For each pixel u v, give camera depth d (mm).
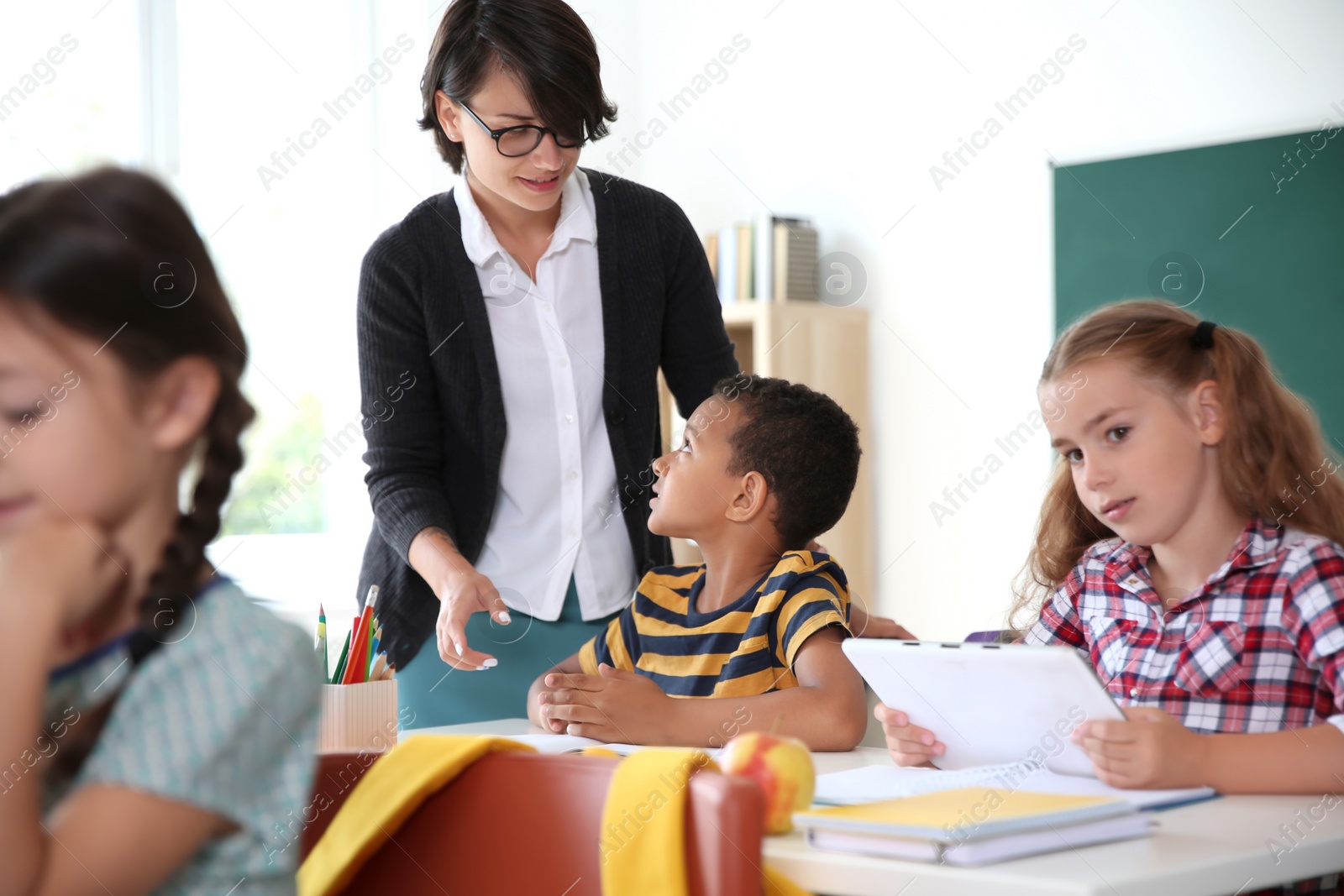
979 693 916
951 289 3465
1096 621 1152
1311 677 992
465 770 720
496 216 1508
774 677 1207
